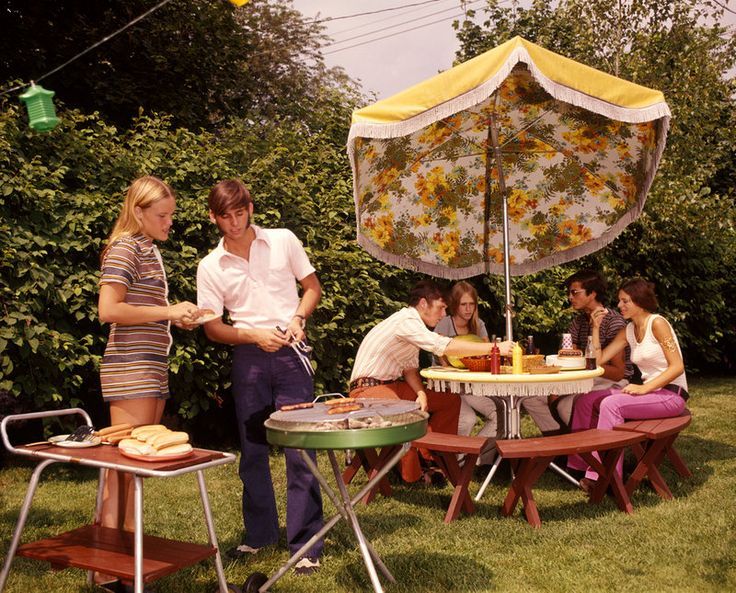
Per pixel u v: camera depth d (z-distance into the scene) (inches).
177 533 169.9
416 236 250.2
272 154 275.6
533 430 296.7
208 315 124.7
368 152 213.6
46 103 101.7
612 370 225.1
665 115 190.5
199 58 482.6
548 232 257.0
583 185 244.1
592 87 181.0
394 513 185.2
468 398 227.3
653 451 189.0
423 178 239.0
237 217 142.8
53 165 228.5
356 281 277.4
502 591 131.8
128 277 126.3
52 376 229.5
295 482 145.1
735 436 271.9
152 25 471.5
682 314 413.4
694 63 467.5
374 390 194.7
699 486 202.1
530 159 243.0
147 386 129.3
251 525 154.1
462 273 262.7
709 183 638.5
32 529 171.9
